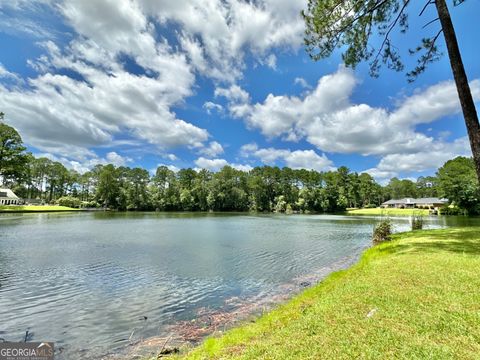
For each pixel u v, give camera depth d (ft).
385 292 20.15
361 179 343.46
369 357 11.78
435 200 292.61
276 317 19.94
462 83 28.30
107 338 21.24
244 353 13.37
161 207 277.03
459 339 12.92
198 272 41.16
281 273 41.04
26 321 24.44
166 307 27.86
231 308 27.50
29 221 120.26
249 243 69.46
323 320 16.25
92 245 62.80
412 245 41.29
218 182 292.81
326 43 36.45
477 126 27.48
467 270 24.40
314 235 87.81
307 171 317.63
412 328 14.21
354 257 52.80
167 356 17.52
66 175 311.06
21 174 172.24
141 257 50.90
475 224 102.22
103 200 268.82
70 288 33.40
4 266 43.21
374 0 33.30
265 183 315.58
